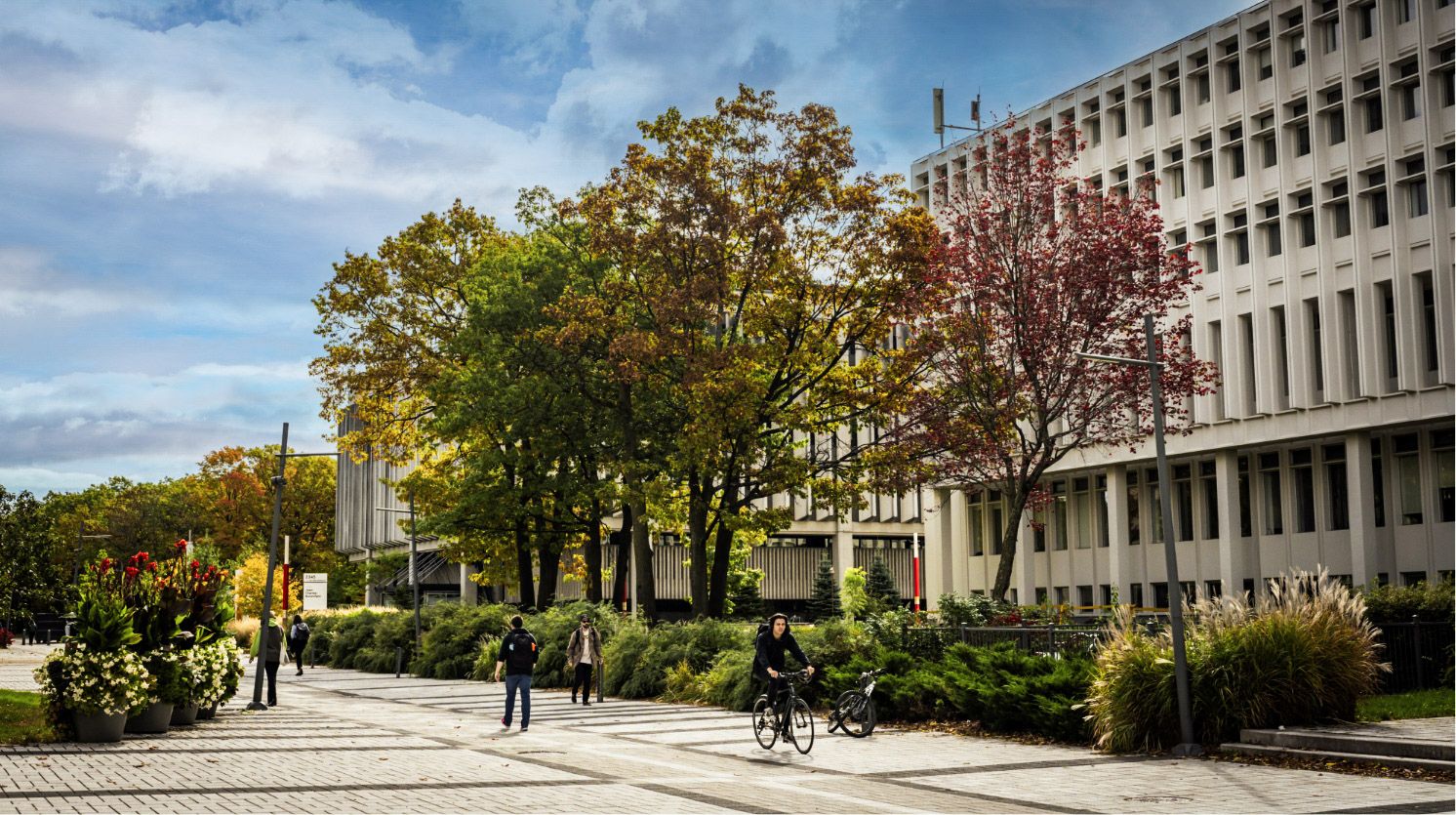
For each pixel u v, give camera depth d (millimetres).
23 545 54469
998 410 30594
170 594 20531
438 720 24516
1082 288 30062
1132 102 55625
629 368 34719
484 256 43875
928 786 14383
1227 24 51500
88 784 13445
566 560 54344
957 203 33469
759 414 34906
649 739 20328
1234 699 17266
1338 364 46531
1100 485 57250
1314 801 12688
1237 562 50906
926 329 32875
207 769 15156
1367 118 46594
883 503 77312
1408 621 23250
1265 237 49969
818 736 20703
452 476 47594
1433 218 43625
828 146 35250
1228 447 50719
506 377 40500
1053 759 17031
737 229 34812
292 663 57062
